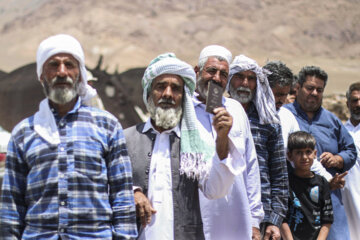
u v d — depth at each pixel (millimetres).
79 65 2631
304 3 79812
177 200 2934
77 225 2455
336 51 68875
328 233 4340
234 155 2934
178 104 2994
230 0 75688
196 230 2936
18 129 2559
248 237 3154
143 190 2986
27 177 2504
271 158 3787
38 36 56750
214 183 2914
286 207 3750
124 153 2643
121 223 2564
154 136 3051
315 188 4023
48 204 2459
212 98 2904
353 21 74688
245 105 3830
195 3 72000
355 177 5023
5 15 65438
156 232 2896
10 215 2480
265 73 3840
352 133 5230
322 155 4438
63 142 2510
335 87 35625
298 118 4578
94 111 2635
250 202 3379
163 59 3006
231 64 3826
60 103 2533
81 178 2482
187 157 2938
